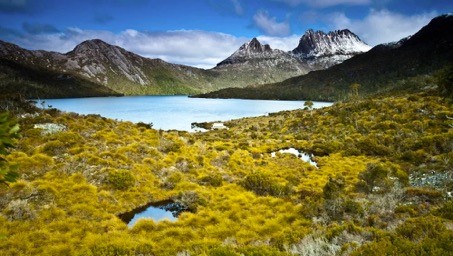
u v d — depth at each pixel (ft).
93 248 50.62
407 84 544.21
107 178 87.56
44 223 63.72
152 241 57.93
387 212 58.13
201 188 93.76
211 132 312.09
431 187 78.28
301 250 39.06
